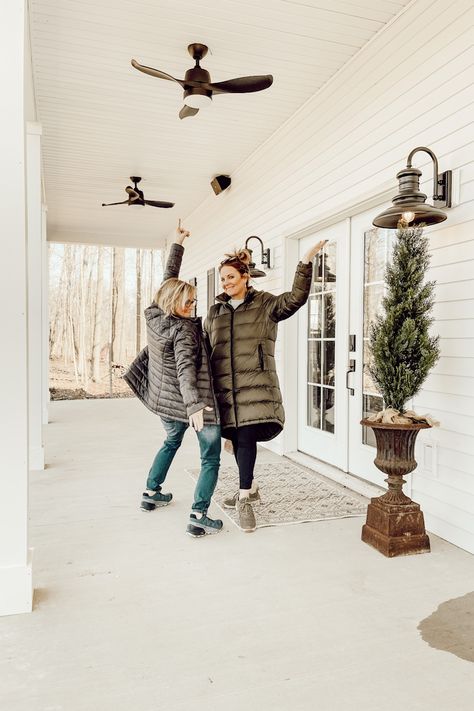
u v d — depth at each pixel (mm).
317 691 1557
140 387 3088
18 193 2014
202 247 7938
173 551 2611
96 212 8641
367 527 2729
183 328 2705
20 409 2020
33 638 1836
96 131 5082
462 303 2654
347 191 3727
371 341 2781
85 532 2871
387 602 2100
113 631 1882
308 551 2615
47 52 3621
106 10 3150
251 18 3227
